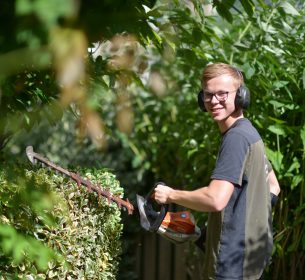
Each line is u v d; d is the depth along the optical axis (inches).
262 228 131.9
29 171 131.4
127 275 274.1
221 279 130.6
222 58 194.2
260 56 188.2
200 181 228.1
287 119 193.2
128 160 289.7
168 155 264.7
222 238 130.9
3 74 44.0
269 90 189.6
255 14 181.2
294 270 201.2
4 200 67.3
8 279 118.3
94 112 47.4
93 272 148.3
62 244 134.6
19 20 43.6
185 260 263.0
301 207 184.7
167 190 131.6
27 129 116.0
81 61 43.2
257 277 132.3
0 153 143.7
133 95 270.2
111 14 49.8
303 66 184.5
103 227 152.3
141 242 278.8
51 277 132.2
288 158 192.4
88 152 293.1
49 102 96.0
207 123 217.5
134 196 285.3
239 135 129.0
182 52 158.9
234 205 130.3
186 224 139.3
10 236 63.6
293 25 190.7
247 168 129.5
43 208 67.1
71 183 141.0
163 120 267.1
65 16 40.7
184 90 252.7
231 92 132.8
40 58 43.3
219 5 116.1
